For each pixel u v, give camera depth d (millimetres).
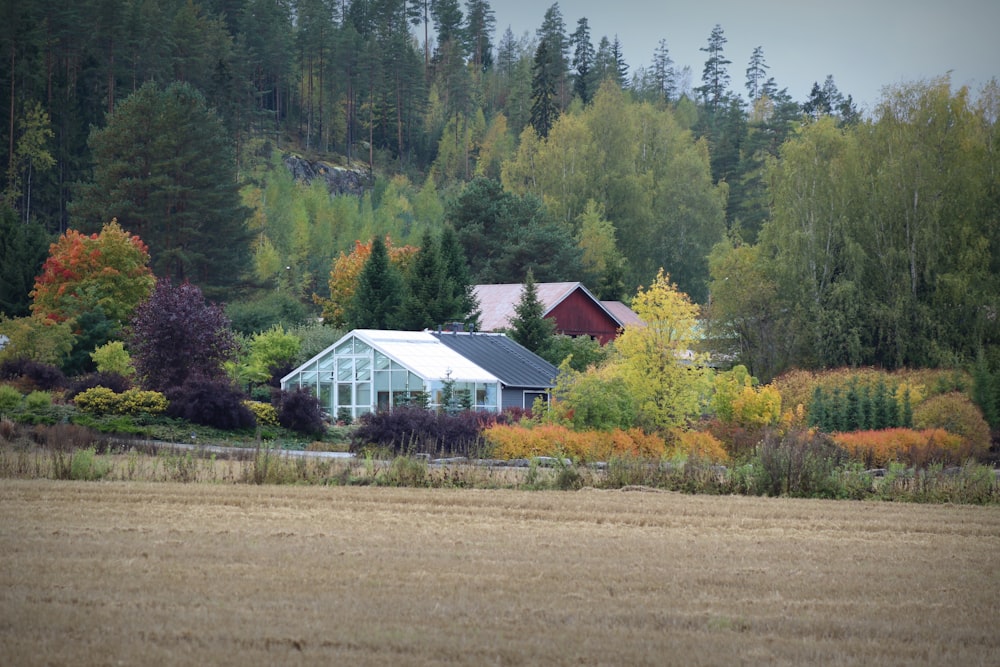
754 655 45219
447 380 192250
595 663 43562
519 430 142000
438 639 45875
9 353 198625
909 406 185750
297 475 106188
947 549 74500
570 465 118500
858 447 153125
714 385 165125
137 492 92625
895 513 94062
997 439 194125
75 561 60000
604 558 65625
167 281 186250
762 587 58719
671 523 82875
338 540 69375
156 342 177625
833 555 70125
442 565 61625
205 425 163625
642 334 157875
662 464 115875
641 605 53281
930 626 51188
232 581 55656
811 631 49656
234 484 102875
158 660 42438
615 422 150375
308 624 47625
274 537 69812
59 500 86188
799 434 128250
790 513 91250
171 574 57062
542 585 56844
